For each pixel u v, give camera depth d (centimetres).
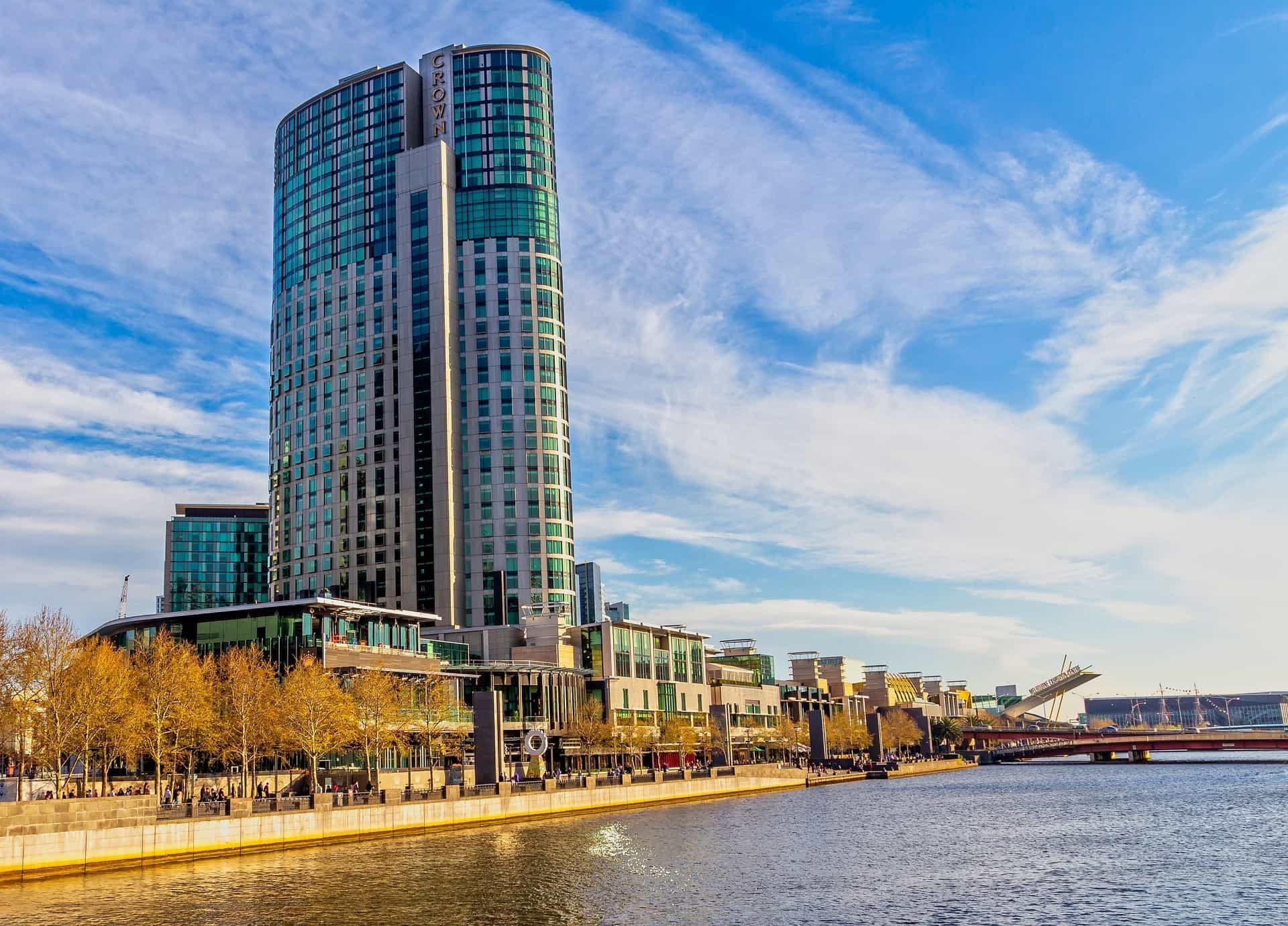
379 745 12394
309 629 14088
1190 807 13612
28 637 9944
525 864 8556
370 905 6950
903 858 9031
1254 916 6488
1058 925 6350
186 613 14725
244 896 7188
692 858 8975
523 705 17500
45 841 7644
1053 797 15875
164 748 10888
